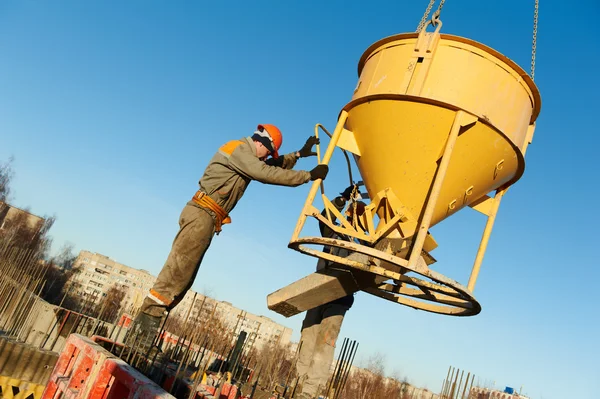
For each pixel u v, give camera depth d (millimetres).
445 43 5227
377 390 27094
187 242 4090
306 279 5875
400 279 5172
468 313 5730
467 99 4977
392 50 5609
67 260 64438
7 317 13141
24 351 9578
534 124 5695
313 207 5340
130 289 119062
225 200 4281
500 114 5086
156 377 5805
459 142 5035
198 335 7488
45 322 12133
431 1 5523
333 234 6559
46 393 6090
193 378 6746
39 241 51219
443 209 5539
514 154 5305
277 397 6691
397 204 5512
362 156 5805
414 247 4637
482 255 5602
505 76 5195
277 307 6152
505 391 38406
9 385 9258
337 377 6418
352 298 6645
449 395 7273
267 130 4547
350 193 6508
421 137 5156
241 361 8852
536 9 5785
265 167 4230
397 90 5250
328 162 5547
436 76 5105
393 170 5441
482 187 5512
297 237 5160
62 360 6266
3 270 15258
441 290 5191
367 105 5480
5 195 50406
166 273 4059
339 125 5770
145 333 4121
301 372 6512
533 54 5613
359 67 6383
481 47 5141
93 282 118875
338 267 5695
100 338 7113
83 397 5094
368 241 5461
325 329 6477
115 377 4805
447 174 5191
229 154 4293
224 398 6973
